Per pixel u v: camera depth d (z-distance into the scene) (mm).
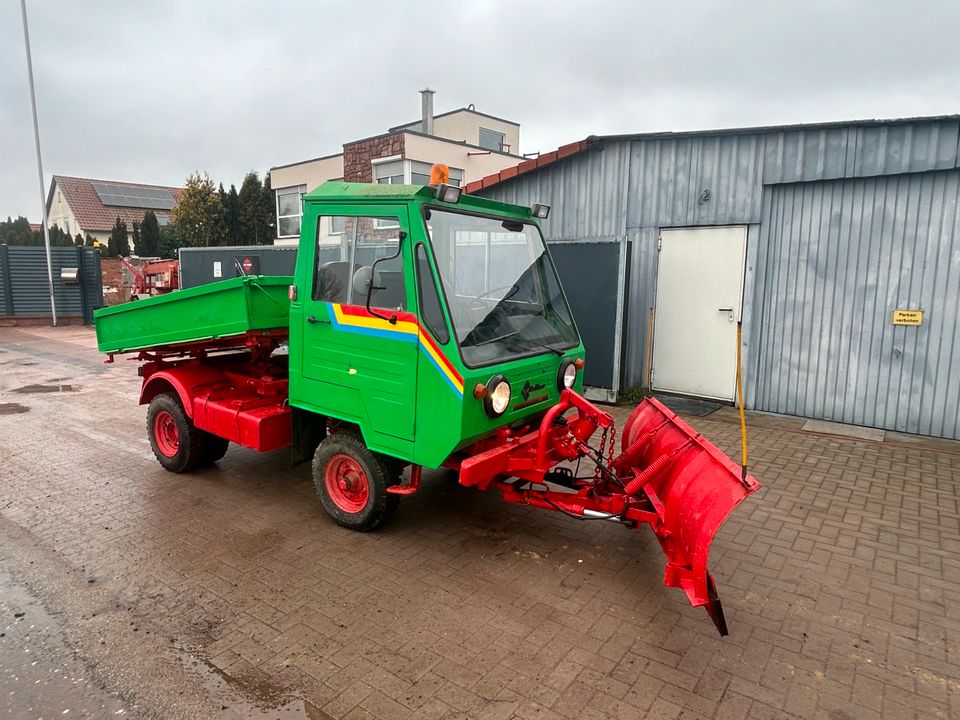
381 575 4117
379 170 18453
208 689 3029
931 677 3127
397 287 4078
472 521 4980
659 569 4227
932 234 6965
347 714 2859
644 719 2828
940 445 6859
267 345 5570
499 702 2938
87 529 4824
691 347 8711
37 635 3459
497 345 4234
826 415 7844
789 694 2998
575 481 4402
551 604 3779
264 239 33656
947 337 7000
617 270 8398
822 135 7383
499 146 25672
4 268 18906
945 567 4227
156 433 6207
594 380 8789
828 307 7672
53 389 10188
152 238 33906
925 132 6773
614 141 8875
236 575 4113
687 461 3672
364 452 4496
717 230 8297
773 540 4617
